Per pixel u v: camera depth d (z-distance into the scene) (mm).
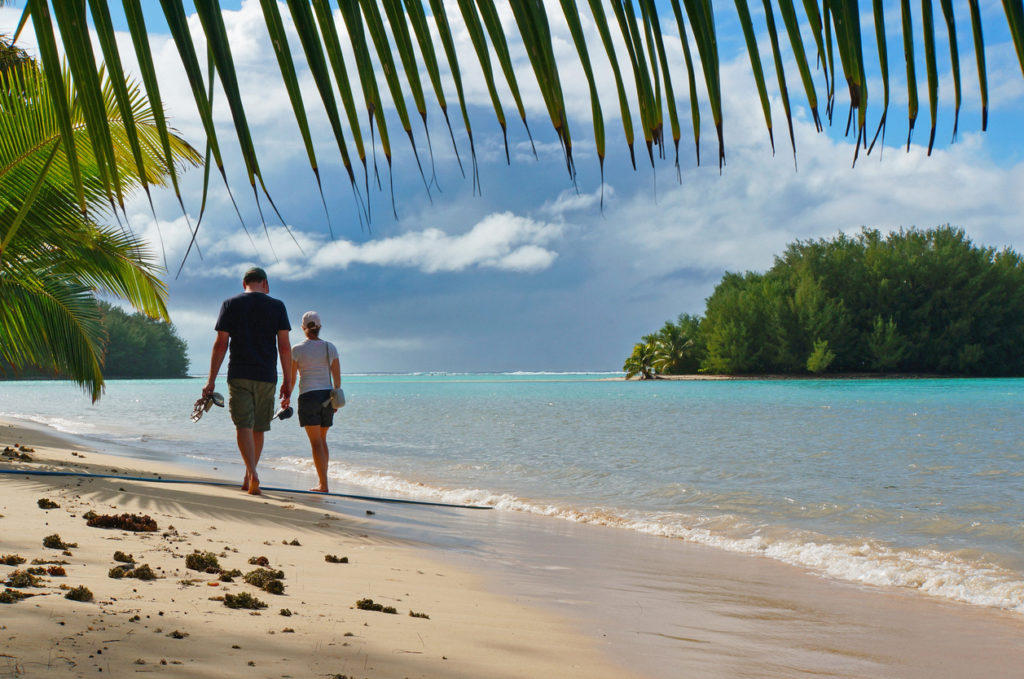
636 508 7781
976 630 3740
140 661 1992
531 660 2688
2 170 6430
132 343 121562
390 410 30094
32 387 74312
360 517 6266
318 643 2447
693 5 750
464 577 4297
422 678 2236
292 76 764
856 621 3859
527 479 10125
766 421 21844
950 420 21797
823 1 744
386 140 766
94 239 8383
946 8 746
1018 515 7078
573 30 761
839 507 7578
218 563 3564
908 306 82500
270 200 751
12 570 2961
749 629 3613
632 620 3615
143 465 9703
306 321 7973
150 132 6172
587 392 52906
